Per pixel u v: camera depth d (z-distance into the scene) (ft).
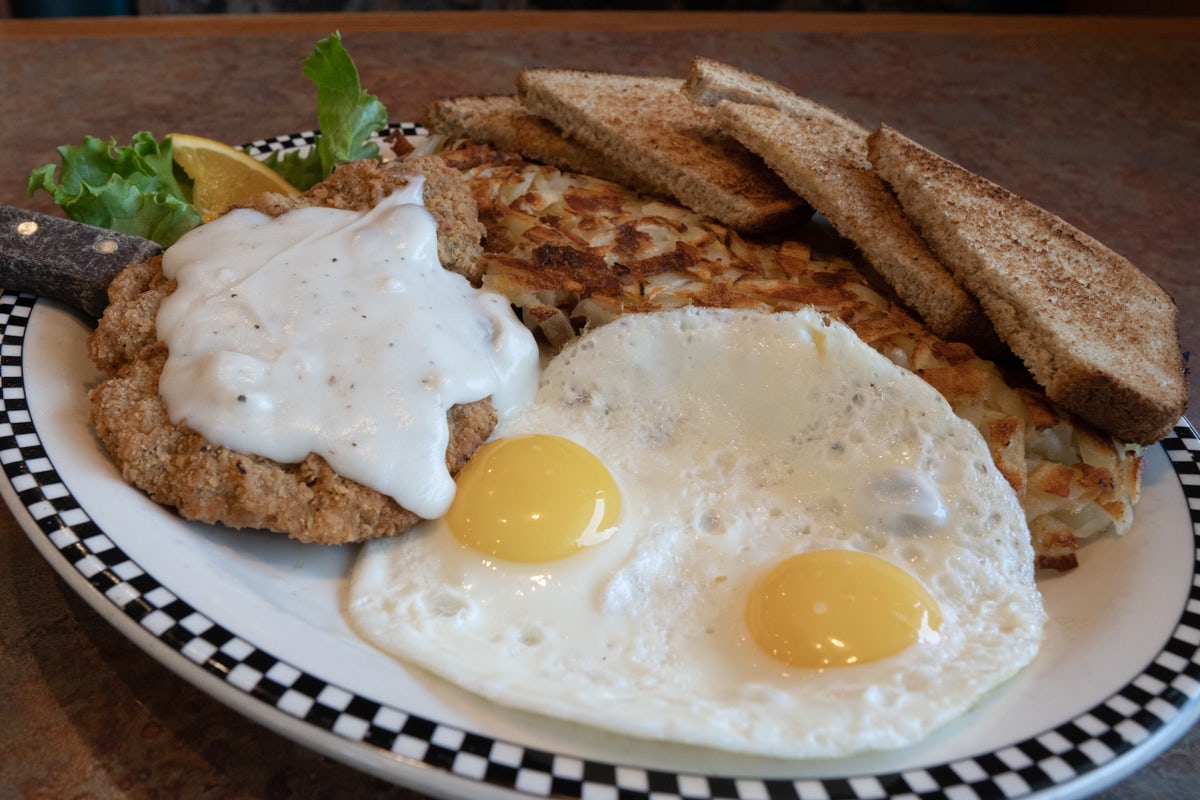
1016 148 1.81
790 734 0.83
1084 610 0.98
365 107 1.45
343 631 0.90
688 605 0.95
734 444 1.06
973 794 0.79
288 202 1.15
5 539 1.00
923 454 1.01
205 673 0.80
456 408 1.02
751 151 1.30
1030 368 1.09
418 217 1.12
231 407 0.94
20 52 1.90
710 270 1.18
